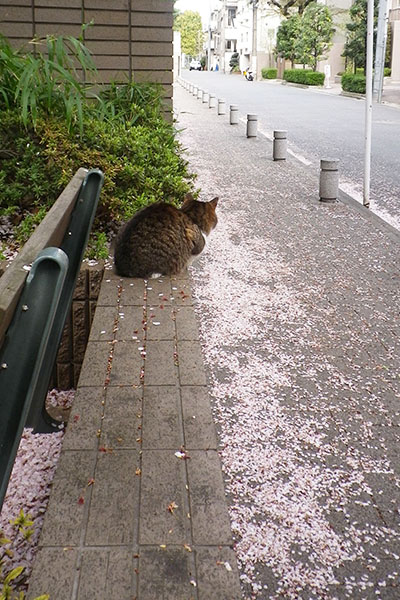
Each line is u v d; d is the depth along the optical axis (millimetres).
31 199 6043
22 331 2068
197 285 5453
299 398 3650
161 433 2967
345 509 2729
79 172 4379
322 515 2684
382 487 2891
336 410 3539
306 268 6129
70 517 2383
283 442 3197
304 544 2514
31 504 3125
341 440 3248
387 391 3789
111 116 6801
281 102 30500
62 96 6312
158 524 2361
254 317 4816
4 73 6254
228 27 85000
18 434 2064
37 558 2178
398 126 20812
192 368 3615
